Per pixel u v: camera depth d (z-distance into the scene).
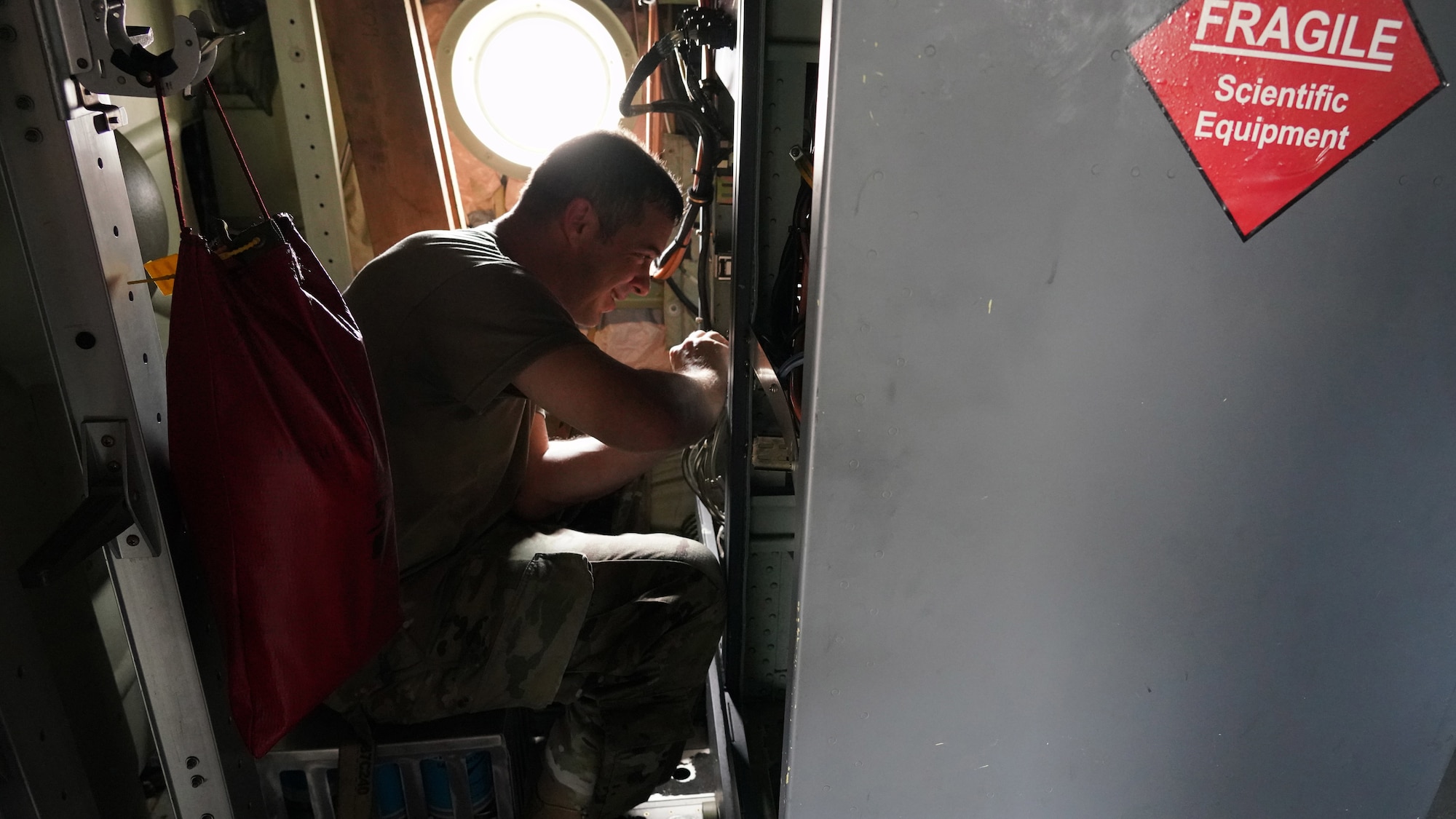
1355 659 0.96
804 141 1.31
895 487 0.82
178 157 2.14
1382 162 0.76
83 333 0.93
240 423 0.92
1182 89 0.71
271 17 2.10
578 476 1.67
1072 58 0.70
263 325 0.91
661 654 1.46
